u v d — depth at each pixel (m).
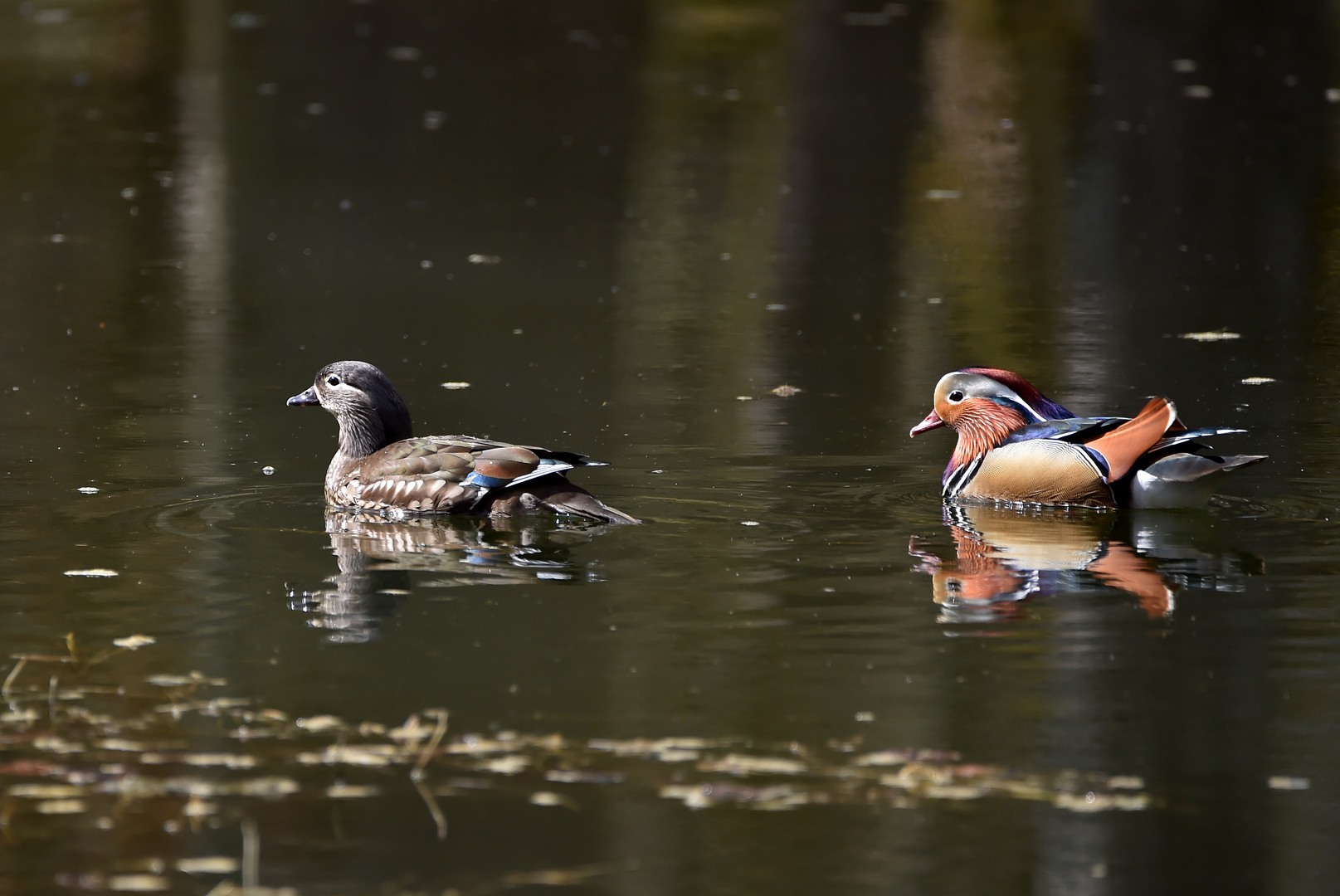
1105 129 33.59
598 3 50.53
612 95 37.56
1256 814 7.92
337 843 7.64
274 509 13.41
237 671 9.66
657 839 7.70
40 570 11.61
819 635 10.32
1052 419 14.07
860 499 13.73
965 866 7.48
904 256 24.36
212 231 25.73
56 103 36.38
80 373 18.08
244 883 7.30
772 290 22.45
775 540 12.51
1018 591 11.20
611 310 21.28
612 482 14.14
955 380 14.19
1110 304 21.52
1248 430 15.75
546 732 8.79
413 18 48.50
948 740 8.72
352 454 14.05
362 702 9.18
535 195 28.31
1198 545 12.34
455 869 7.45
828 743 8.66
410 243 24.98
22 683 9.45
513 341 19.72
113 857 7.51
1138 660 9.88
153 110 35.81
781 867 7.48
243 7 50.16
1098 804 8.02
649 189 28.75
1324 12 47.62
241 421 16.30
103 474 14.32
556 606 10.90
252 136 33.16
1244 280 22.72
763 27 47.03
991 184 29.14
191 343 19.52
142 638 10.21
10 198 27.75
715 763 8.42
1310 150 31.33
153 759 8.45
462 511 13.16
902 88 38.28
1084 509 13.41
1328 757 8.50
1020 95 37.22
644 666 9.75
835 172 30.12
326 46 44.06
